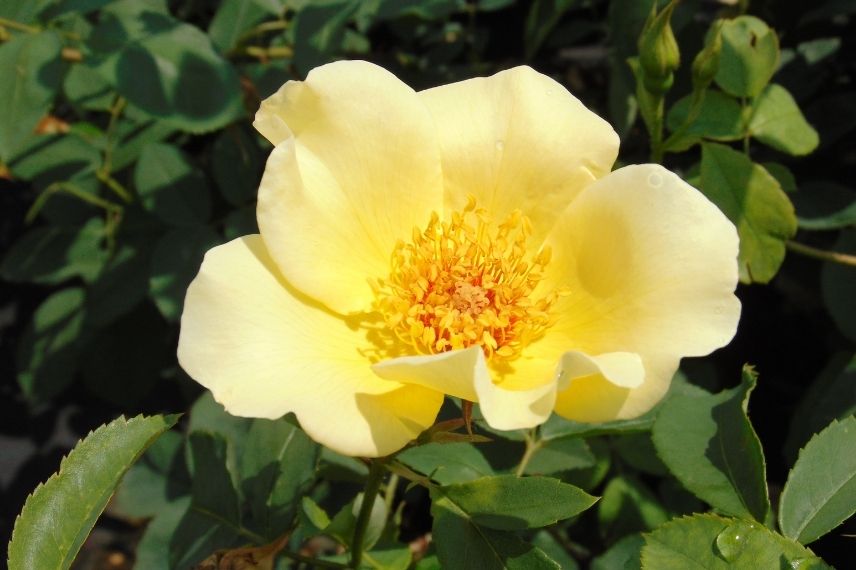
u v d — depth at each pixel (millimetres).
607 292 207
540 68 350
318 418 190
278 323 201
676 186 199
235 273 201
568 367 187
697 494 215
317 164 215
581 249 213
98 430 202
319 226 211
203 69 265
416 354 215
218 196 316
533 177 219
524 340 215
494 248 221
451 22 349
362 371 205
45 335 334
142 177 299
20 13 263
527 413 190
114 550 379
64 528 198
